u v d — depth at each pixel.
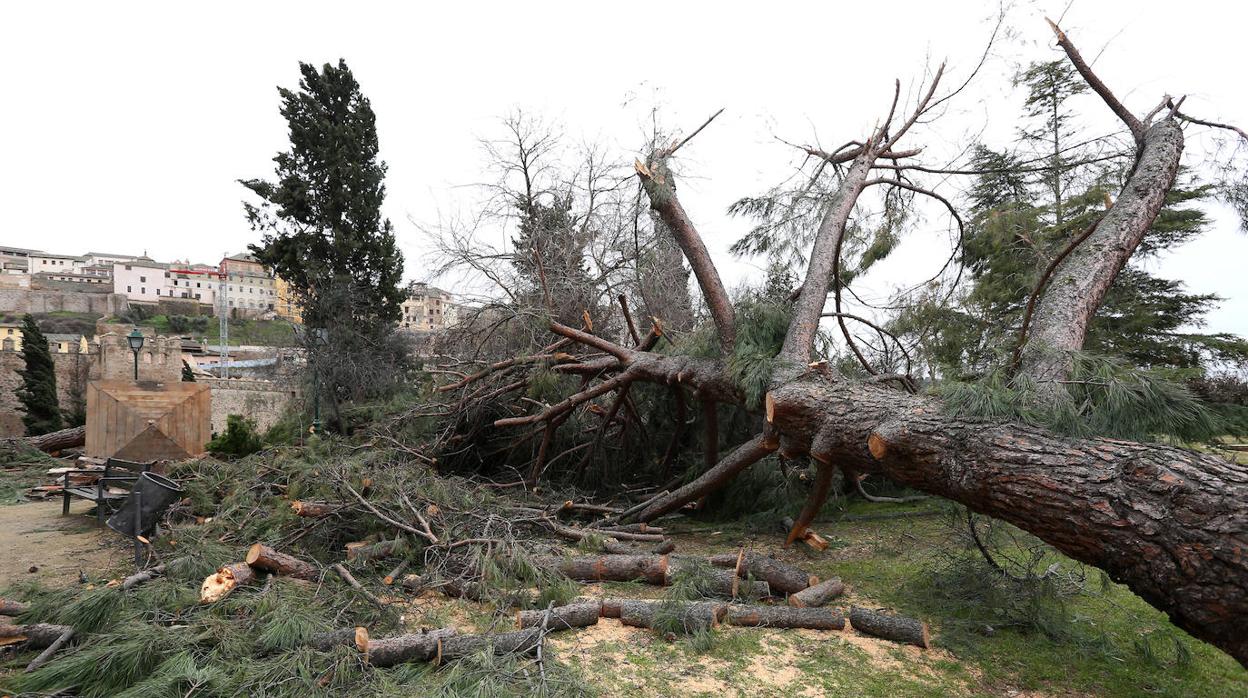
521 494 7.20
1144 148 5.11
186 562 4.11
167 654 2.91
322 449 6.95
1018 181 7.61
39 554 5.45
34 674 2.76
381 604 3.81
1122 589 4.54
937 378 4.52
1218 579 2.31
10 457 11.56
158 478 4.81
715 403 6.61
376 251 19.66
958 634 3.78
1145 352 11.66
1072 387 3.36
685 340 6.84
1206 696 3.10
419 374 11.32
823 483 5.38
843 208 6.36
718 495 7.11
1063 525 2.82
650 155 7.16
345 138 20.02
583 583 4.71
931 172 6.95
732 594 4.34
